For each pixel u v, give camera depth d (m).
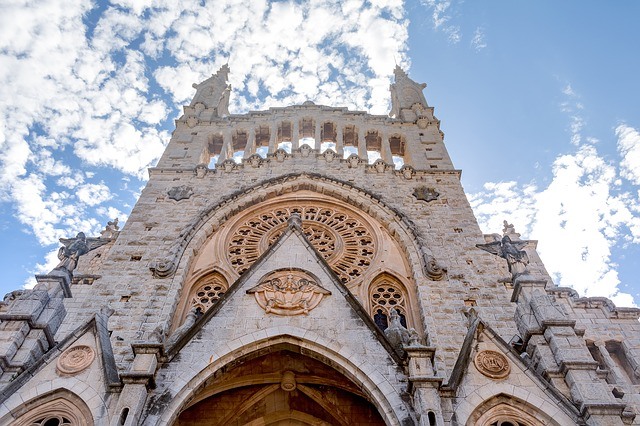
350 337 18.39
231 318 19.05
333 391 20.89
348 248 29.08
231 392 20.92
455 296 24.84
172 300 24.59
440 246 28.00
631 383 23.06
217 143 39.34
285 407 21.09
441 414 15.66
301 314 19.17
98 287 25.30
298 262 21.25
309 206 32.19
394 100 46.56
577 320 25.38
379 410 16.59
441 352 21.81
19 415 16.41
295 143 37.97
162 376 17.17
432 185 33.09
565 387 17.44
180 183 33.22
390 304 25.89
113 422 15.45
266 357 19.97
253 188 32.31
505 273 26.47
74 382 17.06
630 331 24.81
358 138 38.78
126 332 22.80
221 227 30.22
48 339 19.16
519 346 21.31
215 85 45.75
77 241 23.22
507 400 17.20
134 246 27.95
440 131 39.47
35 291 20.02
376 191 32.25
